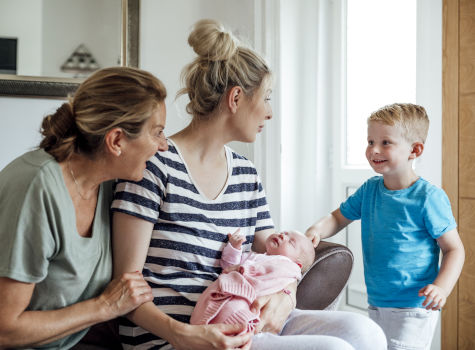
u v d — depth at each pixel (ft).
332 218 5.82
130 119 3.34
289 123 8.91
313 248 4.87
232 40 4.14
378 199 5.31
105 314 3.43
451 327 6.30
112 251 3.83
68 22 9.16
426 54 6.80
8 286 3.11
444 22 6.38
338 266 5.09
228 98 4.12
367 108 8.21
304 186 9.09
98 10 9.29
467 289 6.10
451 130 6.29
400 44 7.52
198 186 4.20
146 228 3.84
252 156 9.77
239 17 10.11
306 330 4.15
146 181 3.88
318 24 8.71
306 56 9.01
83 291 3.60
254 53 4.22
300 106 9.02
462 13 6.12
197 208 4.12
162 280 3.92
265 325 3.93
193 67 4.19
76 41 9.19
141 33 9.65
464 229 6.14
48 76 9.06
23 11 8.97
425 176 6.73
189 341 3.45
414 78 7.30
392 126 5.02
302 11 8.97
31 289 3.22
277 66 8.79
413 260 4.92
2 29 8.89
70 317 3.30
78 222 3.55
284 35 8.80
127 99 3.34
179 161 4.17
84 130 3.33
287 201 8.94
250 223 4.61
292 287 4.28
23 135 9.03
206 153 4.33
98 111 3.31
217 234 4.21
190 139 4.33
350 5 8.48
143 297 3.58
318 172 8.80
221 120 4.22
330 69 8.82
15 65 8.94
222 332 3.51
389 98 7.76
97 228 3.66
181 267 3.99
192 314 3.88
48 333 3.22
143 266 3.95
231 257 4.15
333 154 8.82
